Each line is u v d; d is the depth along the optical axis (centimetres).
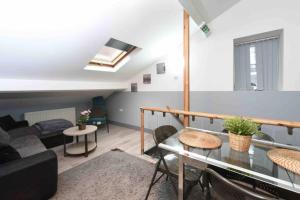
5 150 148
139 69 378
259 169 103
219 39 273
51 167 160
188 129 178
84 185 186
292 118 222
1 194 128
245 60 266
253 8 238
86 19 179
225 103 276
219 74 278
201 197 166
